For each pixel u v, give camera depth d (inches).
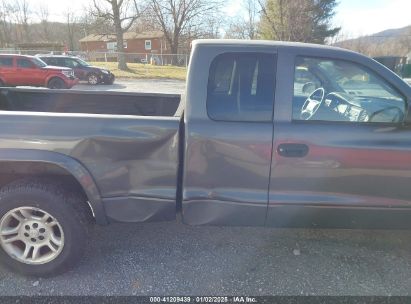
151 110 150.3
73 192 97.1
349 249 115.0
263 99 93.5
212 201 95.8
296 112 94.8
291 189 95.3
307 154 92.4
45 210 92.2
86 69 700.7
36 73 563.2
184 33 1520.7
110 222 97.2
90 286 94.8
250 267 104.6
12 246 97.2
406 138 93.4
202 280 98.2
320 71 96.4
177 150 91.7
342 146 92.3
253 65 94.2
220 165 93.0
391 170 94.6
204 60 93.6
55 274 97.9
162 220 98.0
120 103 148.9
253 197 95.4
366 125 94.3
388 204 97.7
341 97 98.0
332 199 96.3
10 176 98.4
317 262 107.6
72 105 147.6
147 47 2129.7
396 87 94.2
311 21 1178.0
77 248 96.0
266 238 121.1
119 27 1031.6
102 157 90.8
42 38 2514.8
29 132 88.0
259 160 92.7
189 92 93.1
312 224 100.0
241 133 91.4
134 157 91.7
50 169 91.8
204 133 91.2
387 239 120.9
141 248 113.7
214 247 115.0
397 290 95.3
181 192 96.1
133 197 94.3
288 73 93.9
